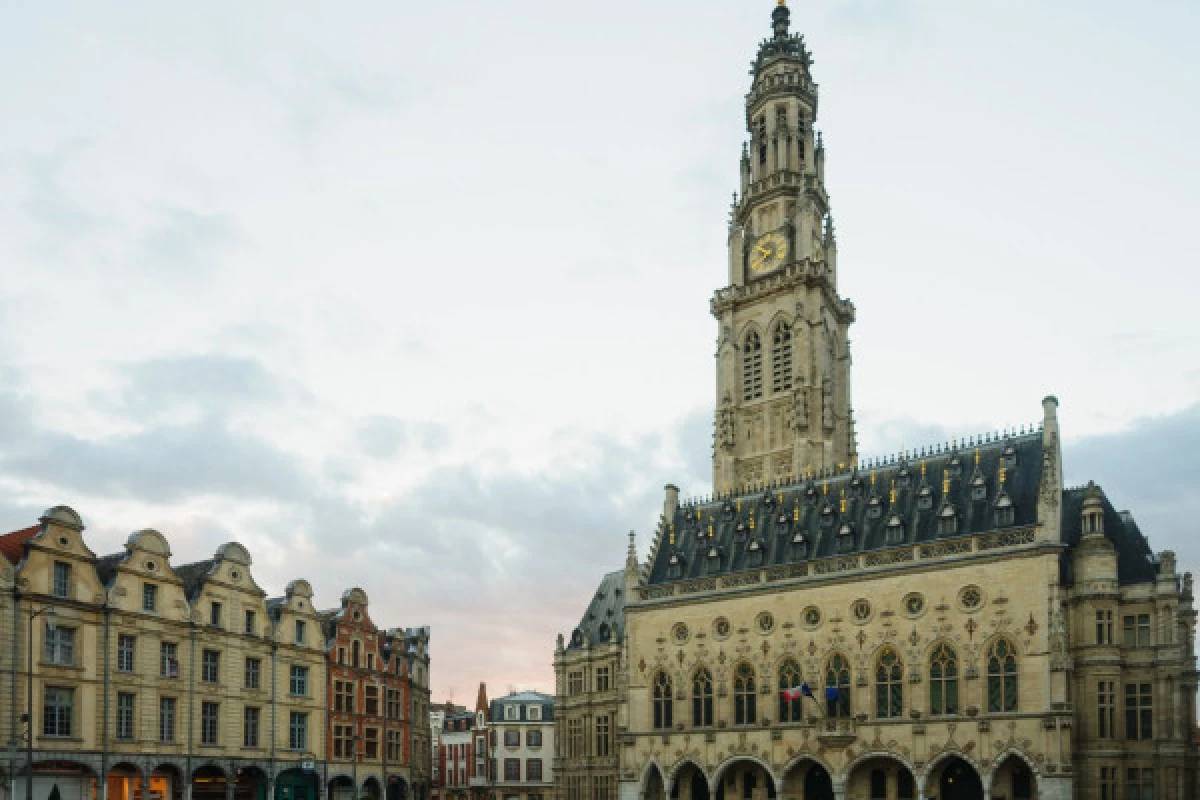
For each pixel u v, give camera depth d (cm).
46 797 6538
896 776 7419
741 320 11394
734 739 8150
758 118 12125
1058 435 7375
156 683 7344
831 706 7744
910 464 8269
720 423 11275
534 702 13938
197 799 7631
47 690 6606
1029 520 7219
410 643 10756
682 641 8712
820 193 11562
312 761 8431
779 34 12294
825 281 10862
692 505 9694
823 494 8688
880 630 7594
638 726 8831
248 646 8169
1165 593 6844
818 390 10612
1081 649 6956
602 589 11475
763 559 8581
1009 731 6850
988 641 7081
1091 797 6719
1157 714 6756
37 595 6588
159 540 7581
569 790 10831
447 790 14525
